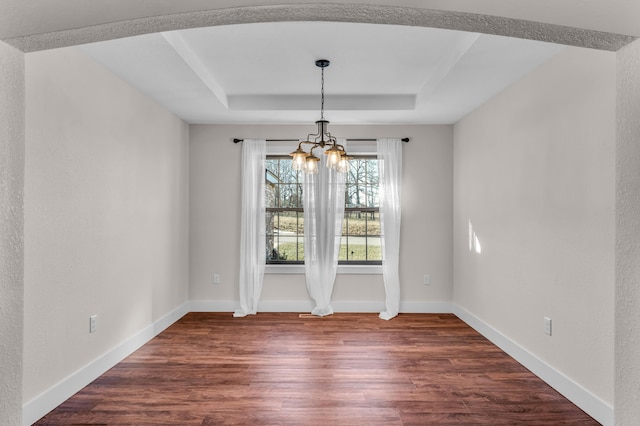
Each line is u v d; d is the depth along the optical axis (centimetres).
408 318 497
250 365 341
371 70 374
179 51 304
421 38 305
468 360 353
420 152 527
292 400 276
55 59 267
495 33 182
